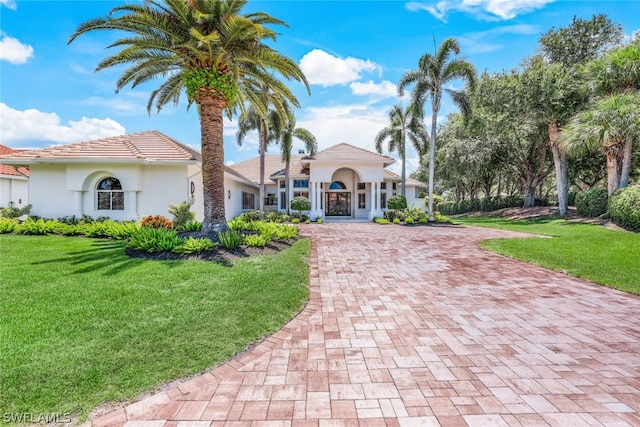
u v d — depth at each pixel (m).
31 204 16.34
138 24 9.67
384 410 2.96
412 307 5.78
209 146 10.52
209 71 10.26
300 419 2.83
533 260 9.57
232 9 9.88
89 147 16.88
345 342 4.38
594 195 19.75
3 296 5.54
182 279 6.74
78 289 5.96
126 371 3.44
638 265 8.25
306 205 24.97
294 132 24.66
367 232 17.77
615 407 2.98
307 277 7.70
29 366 3.40
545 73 22.06
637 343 4.33
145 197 16.53
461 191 49.00
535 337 4.53
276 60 10.81
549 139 25.44
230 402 3.07
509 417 2.85
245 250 9.59
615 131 15.61
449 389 3.28
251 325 4.73
